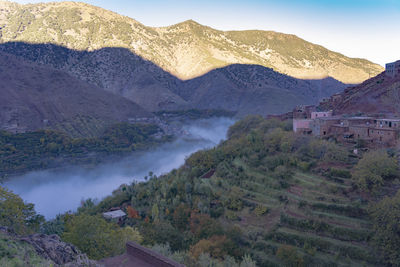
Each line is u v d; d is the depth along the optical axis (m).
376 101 102.69
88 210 95.75
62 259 23.66
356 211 57.19
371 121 80.62
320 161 73.81
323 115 99.38
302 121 89.38
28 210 46.19
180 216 73.62
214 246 57.75
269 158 82.88
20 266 20.03
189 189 83.81
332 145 74.31
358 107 104.81
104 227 46.09
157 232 65.81
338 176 66.88
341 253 52.38
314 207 62.34
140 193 96.44
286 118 118.25
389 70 114.12
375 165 59.53
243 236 62.97
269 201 70.38
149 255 24.47
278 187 72.75
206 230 64.56
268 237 60.81
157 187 97.12
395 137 68.06
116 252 43.28
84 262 24.31
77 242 41.19
